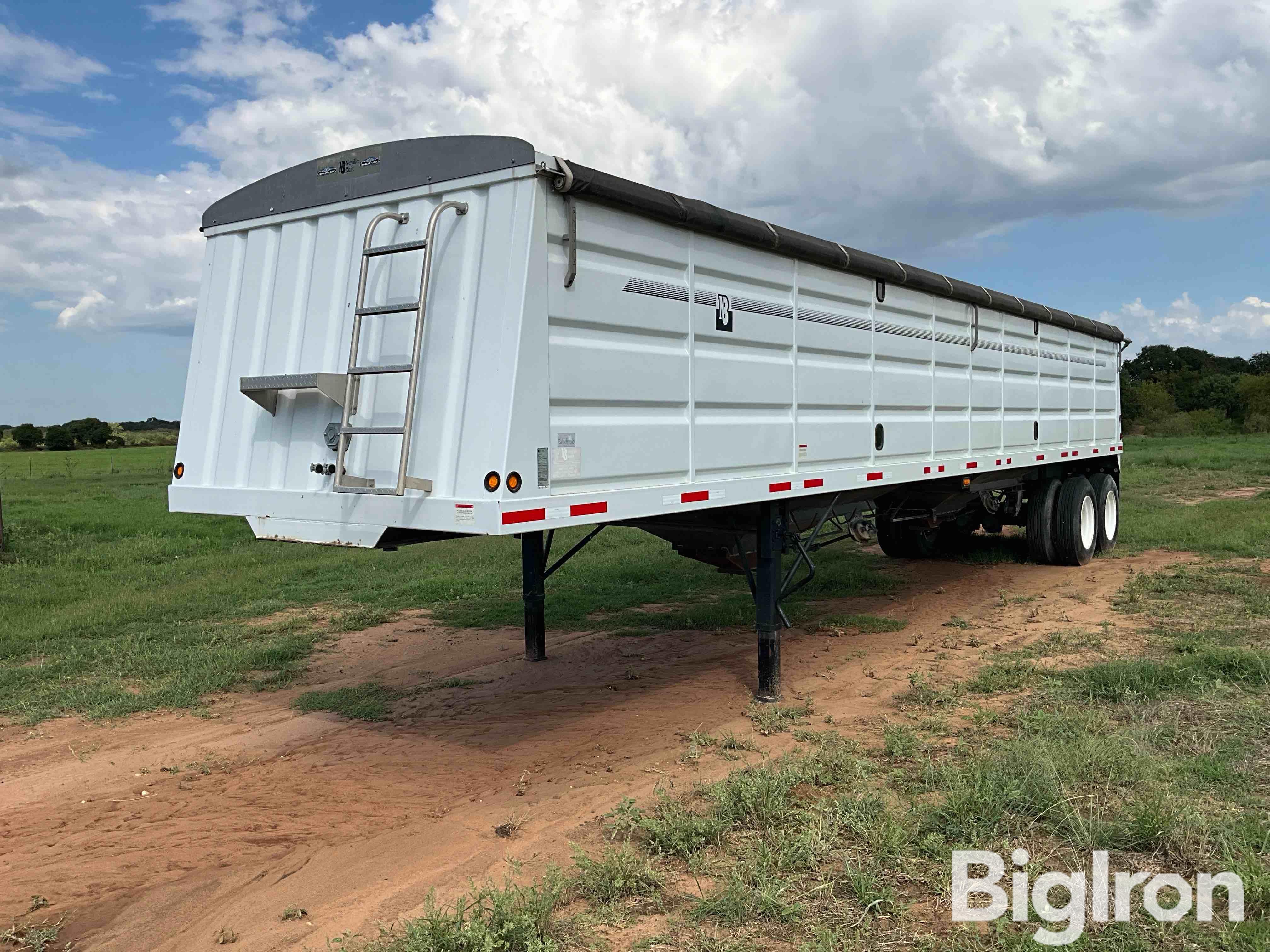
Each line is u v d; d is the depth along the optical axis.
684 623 8.44
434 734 5.62
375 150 4.71
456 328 4.30
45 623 8.52
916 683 6.21
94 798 4.71
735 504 5.70
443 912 3.31
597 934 3.21
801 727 5.52
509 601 9.57
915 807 4.04
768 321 5.93
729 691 6.34
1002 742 4.87
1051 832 3.73
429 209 4.51
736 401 5.65
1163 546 12.38
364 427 4.61
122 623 8.81
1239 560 10.66
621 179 4.54
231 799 4.65
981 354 9.15
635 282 4.81
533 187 4.12
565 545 13.26
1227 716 5.07
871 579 10.47
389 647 7.91
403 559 12.31
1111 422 13.30
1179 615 7.96
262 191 5.23
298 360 5.00
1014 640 7.50
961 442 8.75
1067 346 11.53
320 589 10.39
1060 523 11.12
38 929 3.41
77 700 6.29
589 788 4.66
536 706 6.15
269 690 6.68
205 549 13.84
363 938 3.26
